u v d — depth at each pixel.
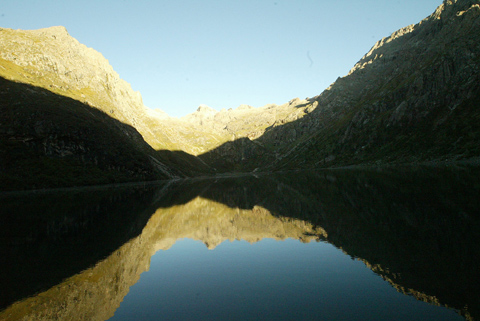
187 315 11.59
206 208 45.03
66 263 19.27
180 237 26.73
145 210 43.78
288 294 13.14
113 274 17.19
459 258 15.56
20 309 12.67
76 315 11.87
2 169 97.50
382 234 21.86
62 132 123.19
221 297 13.31
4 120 111.94
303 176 123.06
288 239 23.83
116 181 133.25
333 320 10.38
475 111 120.69
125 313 11.96
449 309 10.73
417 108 165.00
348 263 16.70
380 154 158.88
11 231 29.25
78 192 83.94
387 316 10.45
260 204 46.62
